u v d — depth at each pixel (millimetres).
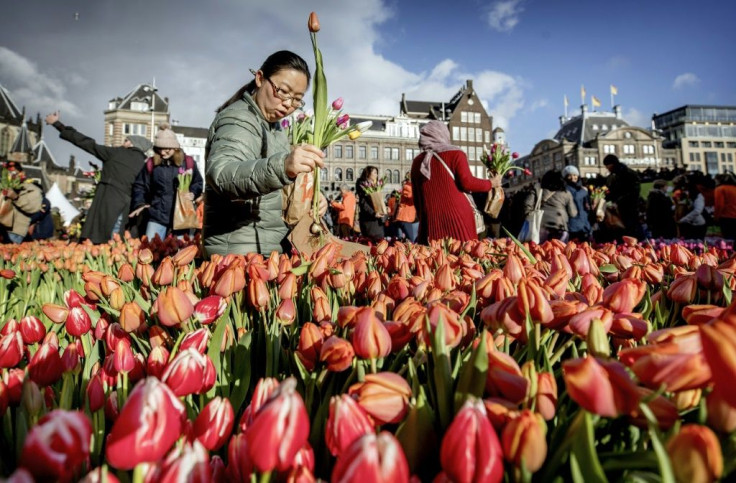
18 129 72938
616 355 1032
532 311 852
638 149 81000
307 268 1644
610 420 708
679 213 11227
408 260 2230
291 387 564
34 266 2857
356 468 472
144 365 963
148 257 2066
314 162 2096
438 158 4723
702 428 494
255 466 562
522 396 660
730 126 101750
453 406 688
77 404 937
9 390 802
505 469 596
